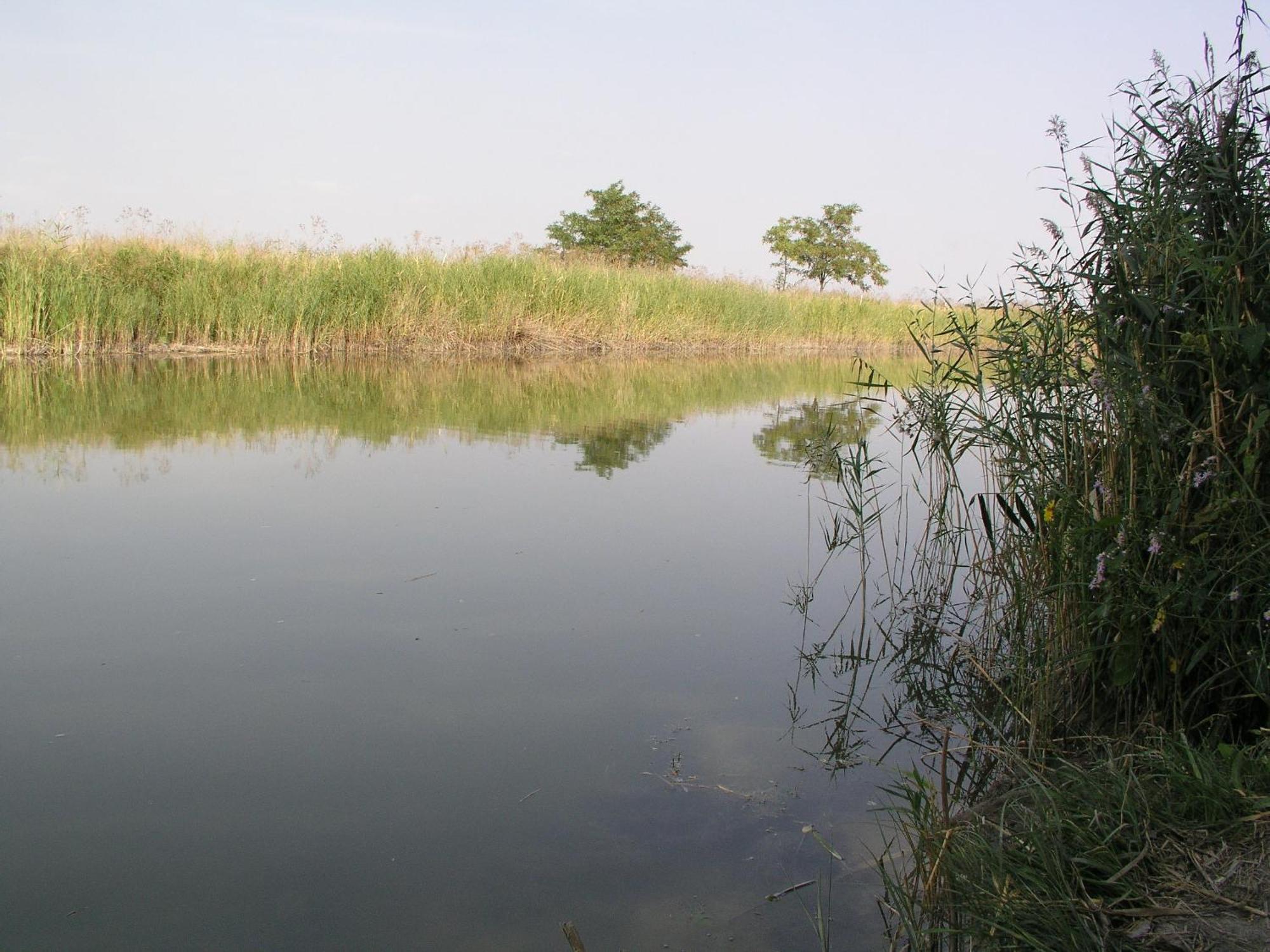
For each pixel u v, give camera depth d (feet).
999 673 14.76
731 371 66.39
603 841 10.52
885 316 107.34
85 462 27.48
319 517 22.33
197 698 13.30
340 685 13.84
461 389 47.11
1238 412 11.19
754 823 10.98
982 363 16.12
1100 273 12.75
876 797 11.70
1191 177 12.30
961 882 9.30
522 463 29.12
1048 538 13.64
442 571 18.83
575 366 64.34
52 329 51.65
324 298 62.13
